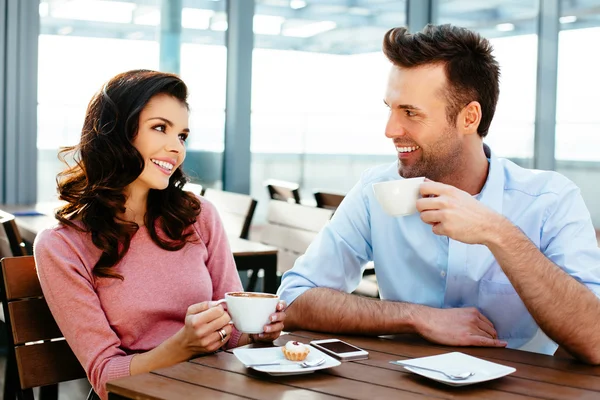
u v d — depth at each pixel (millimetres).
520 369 1237
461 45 1458
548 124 4203
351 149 4895
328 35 4758
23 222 3033
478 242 1315
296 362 1201
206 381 1121
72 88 4152
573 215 1587
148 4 4293
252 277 3055
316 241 1716
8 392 1593
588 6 3938
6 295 1515
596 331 1288
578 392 1114
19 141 4055
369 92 4922
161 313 1561
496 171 1604
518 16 4379
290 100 4684
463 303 1620
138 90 1556
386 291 1715
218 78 4547
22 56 4016
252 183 4641
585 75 3984
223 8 4520
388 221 1678
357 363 1249
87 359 1428
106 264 1521
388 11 4918
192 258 1644
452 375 1130
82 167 1578
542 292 1316
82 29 4145
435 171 1537
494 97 1522
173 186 1657
